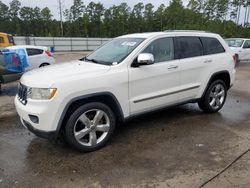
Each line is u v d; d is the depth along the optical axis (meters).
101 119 4.33
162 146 4.42
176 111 6.28
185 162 3.89
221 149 4.30
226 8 65.12
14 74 8.69
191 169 3.69
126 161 3.94
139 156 4.09
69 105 3.91
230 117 5.89
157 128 5.21
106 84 4.18
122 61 4.46
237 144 4.48
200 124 5.43
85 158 4.05
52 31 64.75
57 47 39.41
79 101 4.09
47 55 12.98
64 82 3.86
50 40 38.53
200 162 3.88
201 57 5.53
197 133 4.96
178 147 4.38
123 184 3.38
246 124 5.45
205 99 5.84
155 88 4.83
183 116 5.92
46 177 3.56
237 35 53.62
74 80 3.94
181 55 5.24
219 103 6.13
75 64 4.77
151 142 4.58
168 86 5.03
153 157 4.05
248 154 4.11
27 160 4.02
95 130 4.24
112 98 4.29
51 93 3.78
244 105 6.98
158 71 4.79
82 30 66.25
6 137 4.92
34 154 4.21
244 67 15.61
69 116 4.02
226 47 6.13
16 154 4.22
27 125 4.13
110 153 4.20
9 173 3.66
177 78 5.13
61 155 4.16
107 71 4.27
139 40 4.88
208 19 65.38
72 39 40.34
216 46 5.94
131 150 4.29
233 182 3.38
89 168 3.76
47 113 3.80
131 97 4.54
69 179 3.51
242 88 9.41
